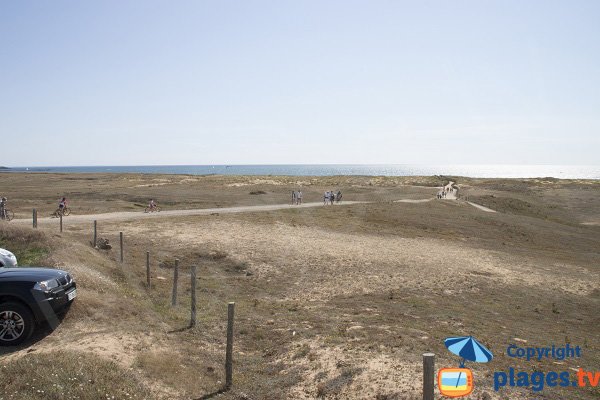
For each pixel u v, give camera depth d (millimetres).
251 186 78750
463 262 27156
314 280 21359
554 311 18781
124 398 7367
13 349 9484
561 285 23922
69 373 7621
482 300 19516
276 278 21562
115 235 28125
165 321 12930
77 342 9719
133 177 111250
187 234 30078
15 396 6844
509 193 79438
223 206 50781
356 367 9141
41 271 10875
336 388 8398
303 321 13938
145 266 21609
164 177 111000
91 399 7113
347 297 18547
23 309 9727
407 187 84812
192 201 54656
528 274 25750
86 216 37125
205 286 19469
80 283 13875
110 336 10273
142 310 13062
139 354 9391
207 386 8875
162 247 26156
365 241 32188
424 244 33125
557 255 34688
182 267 22766
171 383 8547
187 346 10867
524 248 36594
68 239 20609
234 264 23672
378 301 17922
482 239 38438
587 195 77312
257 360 10555
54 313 10695
